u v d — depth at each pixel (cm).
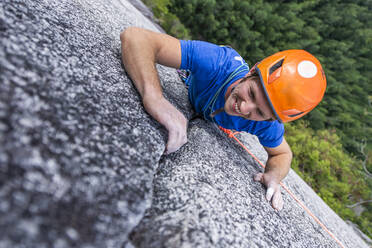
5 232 39
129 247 55
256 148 194
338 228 199
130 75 98
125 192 60
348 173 905
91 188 54
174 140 86
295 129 1123
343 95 2025
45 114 55
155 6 805
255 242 73
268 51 1596
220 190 84
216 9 1426
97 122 66
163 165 87
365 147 1591
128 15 219
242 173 117
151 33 108
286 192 156
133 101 89
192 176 83
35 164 48
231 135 160
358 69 2377
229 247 63
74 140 57
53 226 44
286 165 133
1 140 45
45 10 81
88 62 81
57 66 67
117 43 123
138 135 76
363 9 2339
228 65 121
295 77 95
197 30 1391
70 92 65
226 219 72
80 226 48
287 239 95
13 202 42
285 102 97
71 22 92
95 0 157
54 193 48
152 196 71
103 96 75
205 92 129
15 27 63
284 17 1775
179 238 58
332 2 2238
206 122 148
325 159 841
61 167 51
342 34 2252
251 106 103
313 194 259
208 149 113
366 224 768
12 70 54
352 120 1745
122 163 64
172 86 151
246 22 1519
